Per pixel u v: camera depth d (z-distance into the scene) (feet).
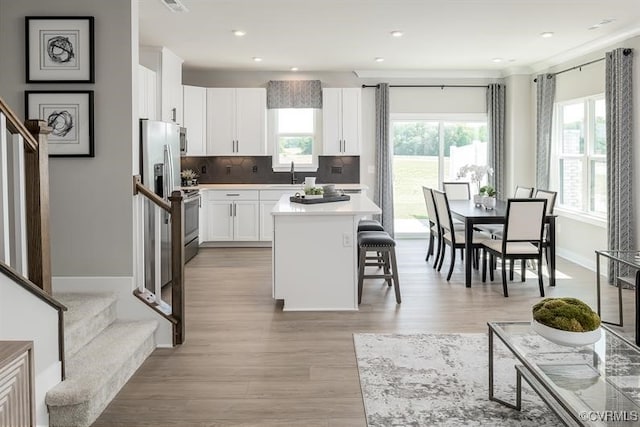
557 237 24.72
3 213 8.06
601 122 21.42
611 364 7.90
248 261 22.85
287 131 27.94
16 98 12.37
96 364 9.56
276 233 15.35
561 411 7.69
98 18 12.30
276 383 10.29
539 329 8.27
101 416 8.94
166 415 8.98
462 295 17.07
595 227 21.30
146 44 21.35
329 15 17.08
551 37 20.01
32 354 6.12
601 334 8.62
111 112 12.41
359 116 27.22
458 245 19.04
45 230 8.95
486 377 10.48
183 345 12.46
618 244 18.60
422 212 28.89
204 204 25.95
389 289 17.92
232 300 16.55
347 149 27.32
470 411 9.05
